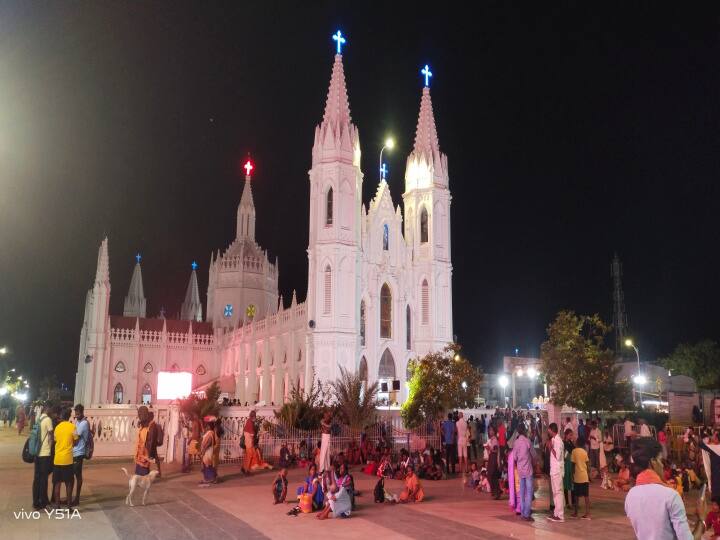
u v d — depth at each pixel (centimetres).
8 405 10806
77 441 1836
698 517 1011
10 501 1919
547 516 1839
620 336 11106
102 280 9356
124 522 1634
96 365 9019
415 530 1603
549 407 4416
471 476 2547
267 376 7356
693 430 3025
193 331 10094
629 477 2447
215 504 1953
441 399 4584
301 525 1653
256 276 10681
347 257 6056
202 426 2830
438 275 6700
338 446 3444
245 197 11212
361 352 6206
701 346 9181
